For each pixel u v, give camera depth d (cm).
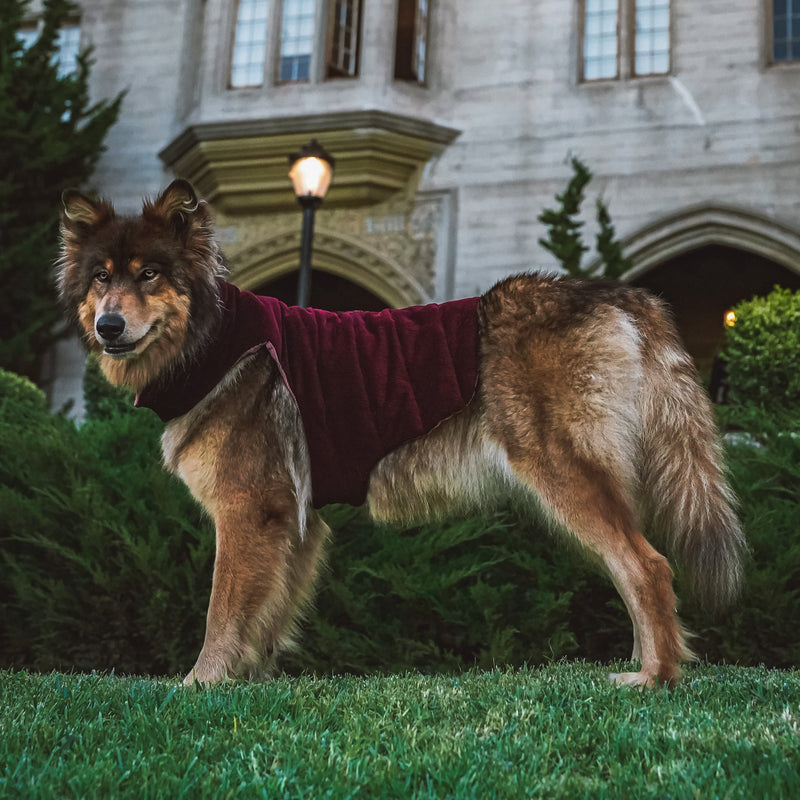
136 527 473
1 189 1137
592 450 350
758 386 830
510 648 430
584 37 1234
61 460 509
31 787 180
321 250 1244
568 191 923
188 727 241
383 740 226
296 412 367
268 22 1265
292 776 193
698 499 353
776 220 1109
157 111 1329
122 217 381
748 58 1157
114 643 457
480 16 1255
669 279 1443
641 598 327
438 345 372
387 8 1220
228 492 356
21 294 1155
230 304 374
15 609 485
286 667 444
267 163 1209
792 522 469
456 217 1209
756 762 204
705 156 1149
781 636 424
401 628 452
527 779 192
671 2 1198
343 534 479
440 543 467
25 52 1227
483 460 368
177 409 362
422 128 1202
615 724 242
